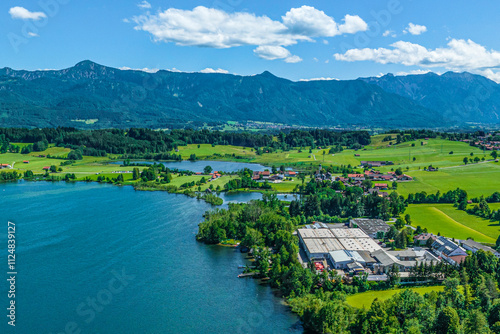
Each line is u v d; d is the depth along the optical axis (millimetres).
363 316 134875
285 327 146375
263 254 195125
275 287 176875
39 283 177500
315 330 143250
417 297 144375
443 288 166000
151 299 164750
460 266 180375
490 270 179250
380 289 169875
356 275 179000
